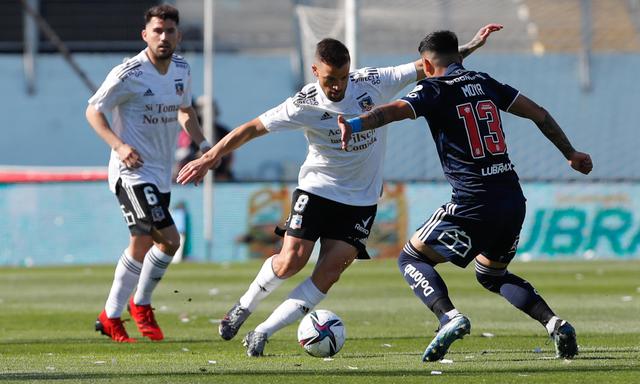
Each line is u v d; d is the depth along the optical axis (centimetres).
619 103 9438
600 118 9425
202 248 7075
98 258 7156
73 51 10300
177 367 2164
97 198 7175
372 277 5472
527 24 9581
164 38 2875
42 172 7769
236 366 2181
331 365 2181
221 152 2339
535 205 7006
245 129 2364
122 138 2931
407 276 2284
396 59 9050
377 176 2497
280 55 10125
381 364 2188
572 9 9625
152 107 2911
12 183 7181
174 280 5325
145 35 2912
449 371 2048
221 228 7094
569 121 9425
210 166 2341
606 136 9412
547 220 7006
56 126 10106
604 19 9669
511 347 2567
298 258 2430
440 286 2238
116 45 10294
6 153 10069
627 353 2348
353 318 3484
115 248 7156
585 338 2747
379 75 2488
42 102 10131
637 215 6962
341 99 2389
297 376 1995
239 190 7119
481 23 9481
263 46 10362
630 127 9438
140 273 2898
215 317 3588
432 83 2230
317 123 2388
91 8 10431
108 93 2861
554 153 9088
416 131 8819
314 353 2372
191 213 7112
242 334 3050
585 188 7000
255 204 7100
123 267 2884
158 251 2903
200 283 5134
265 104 10075
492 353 2414
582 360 2211
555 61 9462
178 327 3269
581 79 9462
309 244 2430
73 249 7175
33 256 7156
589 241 7006
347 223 2456
